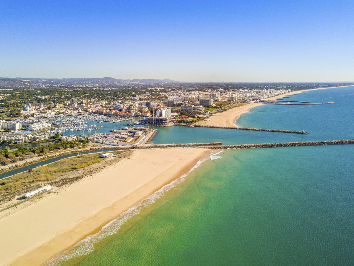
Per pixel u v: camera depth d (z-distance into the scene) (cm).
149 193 11044
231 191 11219
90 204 9944
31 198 10244
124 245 7644
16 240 7725
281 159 15950
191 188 11575
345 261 6862
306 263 6812
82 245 7612
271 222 8731
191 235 8119
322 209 9538
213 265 6838
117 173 13350
